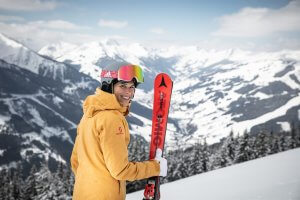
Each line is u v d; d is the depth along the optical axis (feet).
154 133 7.98
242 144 159.84
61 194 124.88
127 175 6.50
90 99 6.93
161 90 8.21
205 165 162.30
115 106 6.59
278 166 27.55
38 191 125.59
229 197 18.99
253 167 31.35
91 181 6.66
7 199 154.81
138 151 113.70
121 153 6.35
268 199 15.61
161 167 7.24
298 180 18.57
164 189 30.76
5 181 166.30
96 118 6.54
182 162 158.10
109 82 6.75
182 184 31.73
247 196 17.60
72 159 7.66
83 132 6.89
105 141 6.32
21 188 148.97
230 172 32.22
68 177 149.59
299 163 26.84
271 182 20.16
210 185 26.66
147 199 7.38
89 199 6.65
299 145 182.91
